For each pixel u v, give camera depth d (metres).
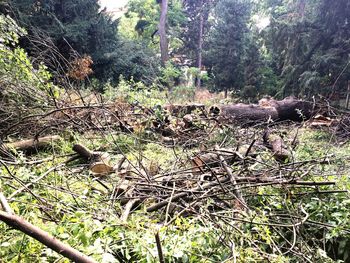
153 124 5.31
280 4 16.69
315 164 3.06
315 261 1.77
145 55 14.13
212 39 14.12
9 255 1.36
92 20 12.45
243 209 2.32
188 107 6.45
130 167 3.38
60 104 4.74
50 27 11.23
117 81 12.85
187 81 17.70
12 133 4.32
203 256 1.55
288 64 9.24
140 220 1.91
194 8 20.81
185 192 2.37
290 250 1.75
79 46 12.00
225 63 13.42
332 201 2.35
